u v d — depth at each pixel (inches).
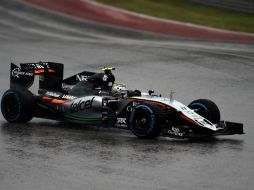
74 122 1806.1
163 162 1354.6
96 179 1215.6
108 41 4119.1
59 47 3831.2
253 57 3425.2
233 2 5580.7
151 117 1593.3
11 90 1856.5
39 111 1891.0
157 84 2684.5
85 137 1647.4
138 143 1565.0
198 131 1630.2
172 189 1148.5
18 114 1839.3
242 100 2327.8
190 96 2426.2
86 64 3221.0
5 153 1432.1
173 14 5344.5
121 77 2844.5
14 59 3412.9
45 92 1915.6
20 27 4719.5
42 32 4522.6
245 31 4704.7
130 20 5059.1
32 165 1323.8
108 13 5315.0
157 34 4495.6
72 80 1947.6
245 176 1246.3
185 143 1582.2
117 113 1697.8
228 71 2982.3
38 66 1934.1
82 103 1786.4
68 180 1209.4
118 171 1274.6
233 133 1636.3
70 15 5236.2
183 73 2938.0
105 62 3270.2
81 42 4055.1
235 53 3580.2
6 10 5383.9
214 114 1713.8
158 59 3346.5
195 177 1233.4
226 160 1386.6
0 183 1191.6
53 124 1875.0
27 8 5472.4
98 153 1438.2
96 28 4729.3
